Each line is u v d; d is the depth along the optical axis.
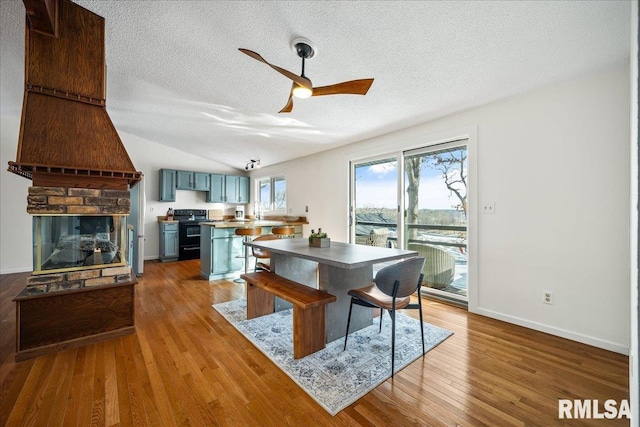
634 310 0.72
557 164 2.60
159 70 3.10
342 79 2.79
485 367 2.13
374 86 2.88
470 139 3.17
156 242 6.32
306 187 5.62
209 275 4.51
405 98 3.04
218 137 5.25
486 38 2.12
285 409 1.73
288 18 2.14
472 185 3.14
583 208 2.47
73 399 1.78
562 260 2.58
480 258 3.10
